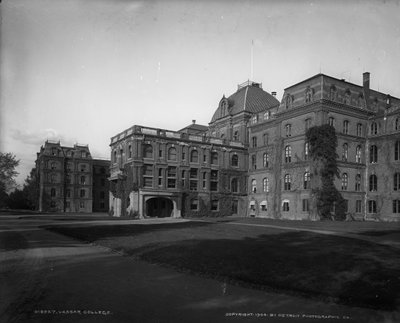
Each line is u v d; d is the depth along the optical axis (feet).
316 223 121.08
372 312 27.12
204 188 198.90
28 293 31.86
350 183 160.45
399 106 160.45
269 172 189.57
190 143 196.75
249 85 229.45
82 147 311.27
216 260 45.11
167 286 34.71
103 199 325.83
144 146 185.16
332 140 154.20
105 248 61.00
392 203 153.28
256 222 128.77
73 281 36.50
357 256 47.50
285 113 177.78
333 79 162.91
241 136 213.66
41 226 108.27
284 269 39.58
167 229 94.22
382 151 160.35
